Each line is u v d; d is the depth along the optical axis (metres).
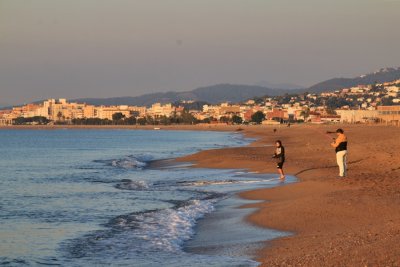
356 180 34.12
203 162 60.28
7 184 43.28
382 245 16.62
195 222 24.50
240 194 32.62
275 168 48.03
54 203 32.06
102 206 30.58
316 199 26.77
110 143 152.50
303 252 17.45
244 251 18.77
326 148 71.00
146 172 52.38
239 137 175.12
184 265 17.33
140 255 19.02
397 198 26.23
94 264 18.05
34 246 20.78
